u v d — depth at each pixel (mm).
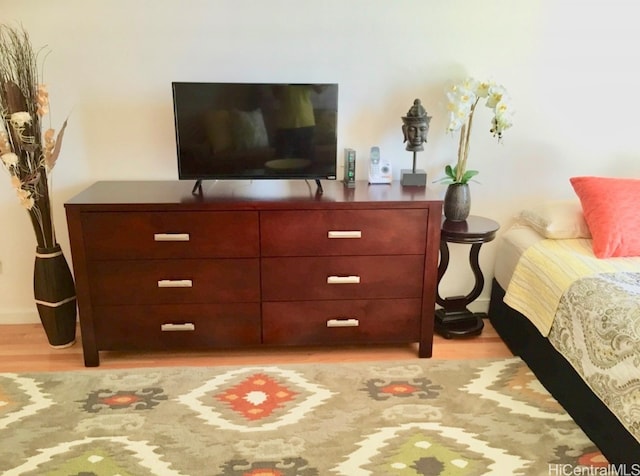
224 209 2264
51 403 2145
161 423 2023
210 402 2158
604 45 2676
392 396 2207
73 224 2240
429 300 2477
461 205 2598
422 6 2570
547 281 2268
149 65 2557
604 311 1867
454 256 2969
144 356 2549
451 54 2648
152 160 2693
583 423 1980
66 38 2488
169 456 1846
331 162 2465
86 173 2686
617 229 2307
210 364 2477
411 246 2391
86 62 2525
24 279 2830
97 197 2320
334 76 2641
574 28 2645
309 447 1896
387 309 2480
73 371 2396
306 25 2561
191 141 2381
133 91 2584
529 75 2701
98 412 2088
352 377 2354
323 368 2424
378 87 2670
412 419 2055
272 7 2527
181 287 2371
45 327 2564
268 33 2559
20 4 2426
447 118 2732
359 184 2646
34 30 2465
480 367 2445
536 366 2369
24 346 2633
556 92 2734
